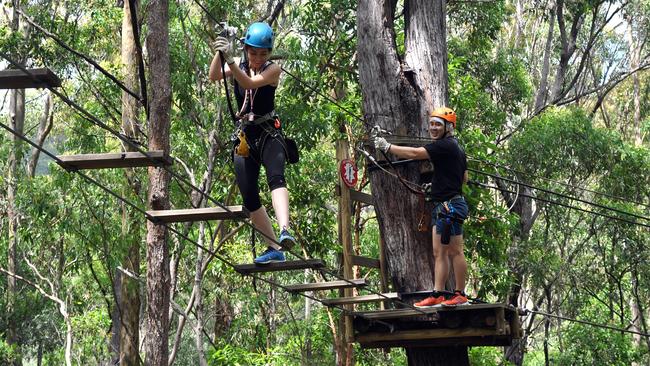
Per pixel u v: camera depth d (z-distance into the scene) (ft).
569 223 82.53
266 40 19.20
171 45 50.78
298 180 57.98
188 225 54.49
